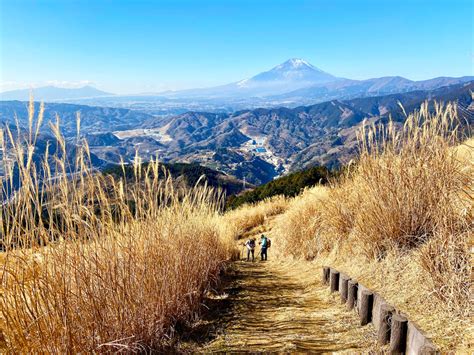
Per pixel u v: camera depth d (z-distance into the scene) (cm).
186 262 493
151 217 421
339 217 697
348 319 411
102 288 317
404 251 478
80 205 290
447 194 413
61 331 261
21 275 248
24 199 240
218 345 376
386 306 337
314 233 836
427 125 494
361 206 576
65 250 272
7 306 236
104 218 329
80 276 294
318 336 378
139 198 398
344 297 474
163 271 417
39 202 252
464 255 352
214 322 453
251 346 367
